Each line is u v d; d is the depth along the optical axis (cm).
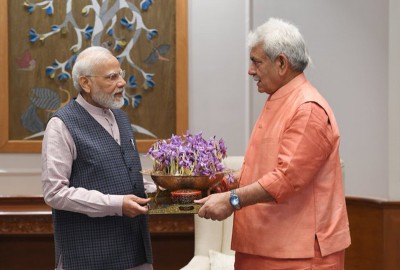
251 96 480
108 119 284
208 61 483
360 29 448
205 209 240
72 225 272
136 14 478
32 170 477
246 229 250
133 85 480
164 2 479
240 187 258
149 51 480
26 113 478
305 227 242
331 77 461
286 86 248
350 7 452
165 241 464
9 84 476
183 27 478
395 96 429
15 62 476
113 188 273
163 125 484
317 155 238
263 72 248
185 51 479
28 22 475
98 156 272
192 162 262
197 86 484
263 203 245
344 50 455
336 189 247
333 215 246
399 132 429
